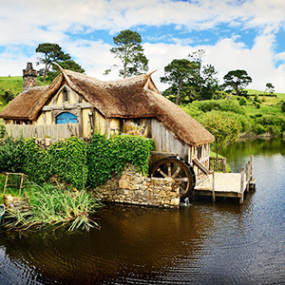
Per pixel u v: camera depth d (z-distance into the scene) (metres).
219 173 19.16
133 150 13.69
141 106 15.66
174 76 66.38
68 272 8.16
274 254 9.27
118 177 14.25
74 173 13.66
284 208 13.98
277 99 93.69
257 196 16.19
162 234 10.79
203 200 15.10
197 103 59.91
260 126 57.19
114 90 17.58
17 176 13.62
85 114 15.59
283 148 40.53
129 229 11.20
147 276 7.97
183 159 14.49
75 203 12.70
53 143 13.98
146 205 13.82
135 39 49.03
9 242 9.95
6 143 14.35
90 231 10.96
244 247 9.77
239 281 7.77
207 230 11.20
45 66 64.62
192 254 9.25
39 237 10.37
